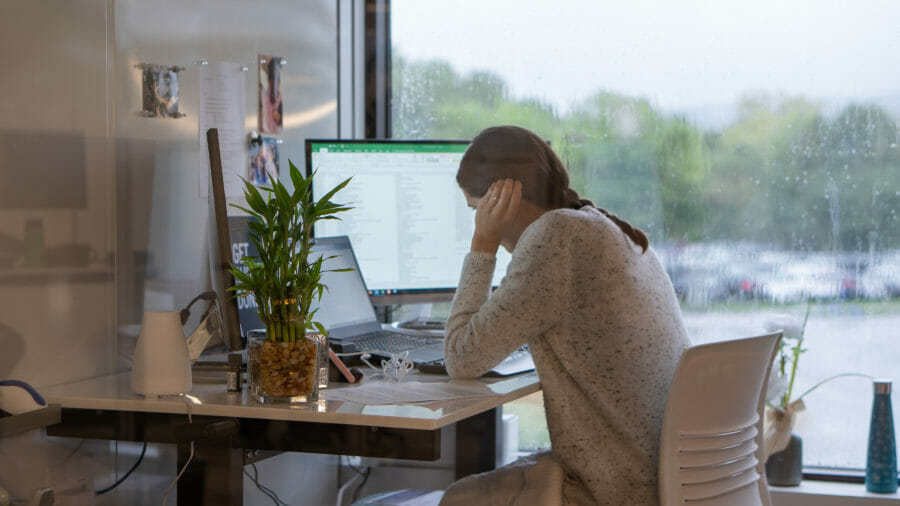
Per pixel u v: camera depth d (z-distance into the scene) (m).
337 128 2.46
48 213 1.45
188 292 1.78
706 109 2.38
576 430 1.51
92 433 1.43
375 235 2.11
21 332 1.39
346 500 2.14
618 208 2.43
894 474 2.24
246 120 2.00
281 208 1.42
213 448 1.39
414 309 2.21
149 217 1.68
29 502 1.33
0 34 1.35
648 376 1.51
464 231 2.15
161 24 1.72
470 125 2.51
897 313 2.29
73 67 1.51
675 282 2.42
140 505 1.44
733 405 1.50
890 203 2.29
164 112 1.72
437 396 1.45
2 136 1.36
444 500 1.59
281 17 2.15
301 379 1.39
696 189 2.39
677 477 1.44
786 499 2.26
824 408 2.33
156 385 1.42
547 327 1.54
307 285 1.43
